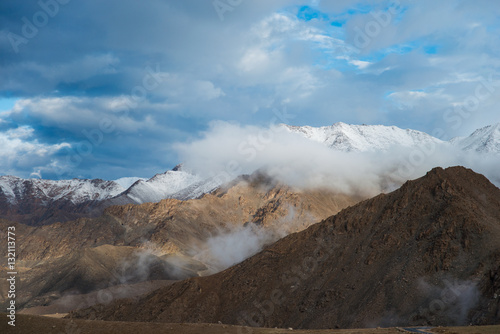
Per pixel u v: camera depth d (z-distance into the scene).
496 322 160.75
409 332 131.12
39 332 137.12
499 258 188.75
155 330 140.00
